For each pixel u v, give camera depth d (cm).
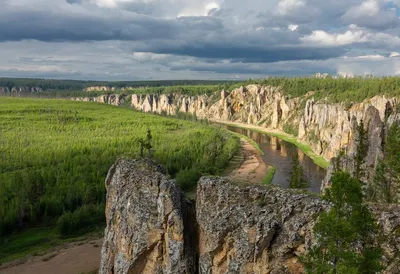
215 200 3919
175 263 3862
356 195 2780
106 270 4578
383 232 3180
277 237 3484
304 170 16238
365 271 2734
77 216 9150
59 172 12325
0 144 16475
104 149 15912
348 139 17088
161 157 14775
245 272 3522
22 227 9350
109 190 4988
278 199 3638
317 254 2895
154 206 4162
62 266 6875
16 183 10519
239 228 3656
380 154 9594
